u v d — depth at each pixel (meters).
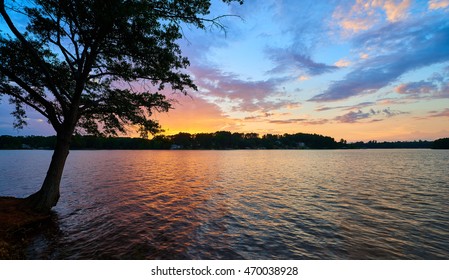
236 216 13.12
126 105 12.94
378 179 28.81
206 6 10.33
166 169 41.22
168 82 12.91
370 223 11.98
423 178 29.45
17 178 27.00
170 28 11.12
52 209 13.72
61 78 13.07
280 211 14.21
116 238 9.66
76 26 10.98
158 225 11.41
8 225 9.55
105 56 12.69
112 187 22.00
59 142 12.42
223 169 42.22
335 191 20.84
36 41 12.26
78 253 8.20
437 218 12.80
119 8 8.94
